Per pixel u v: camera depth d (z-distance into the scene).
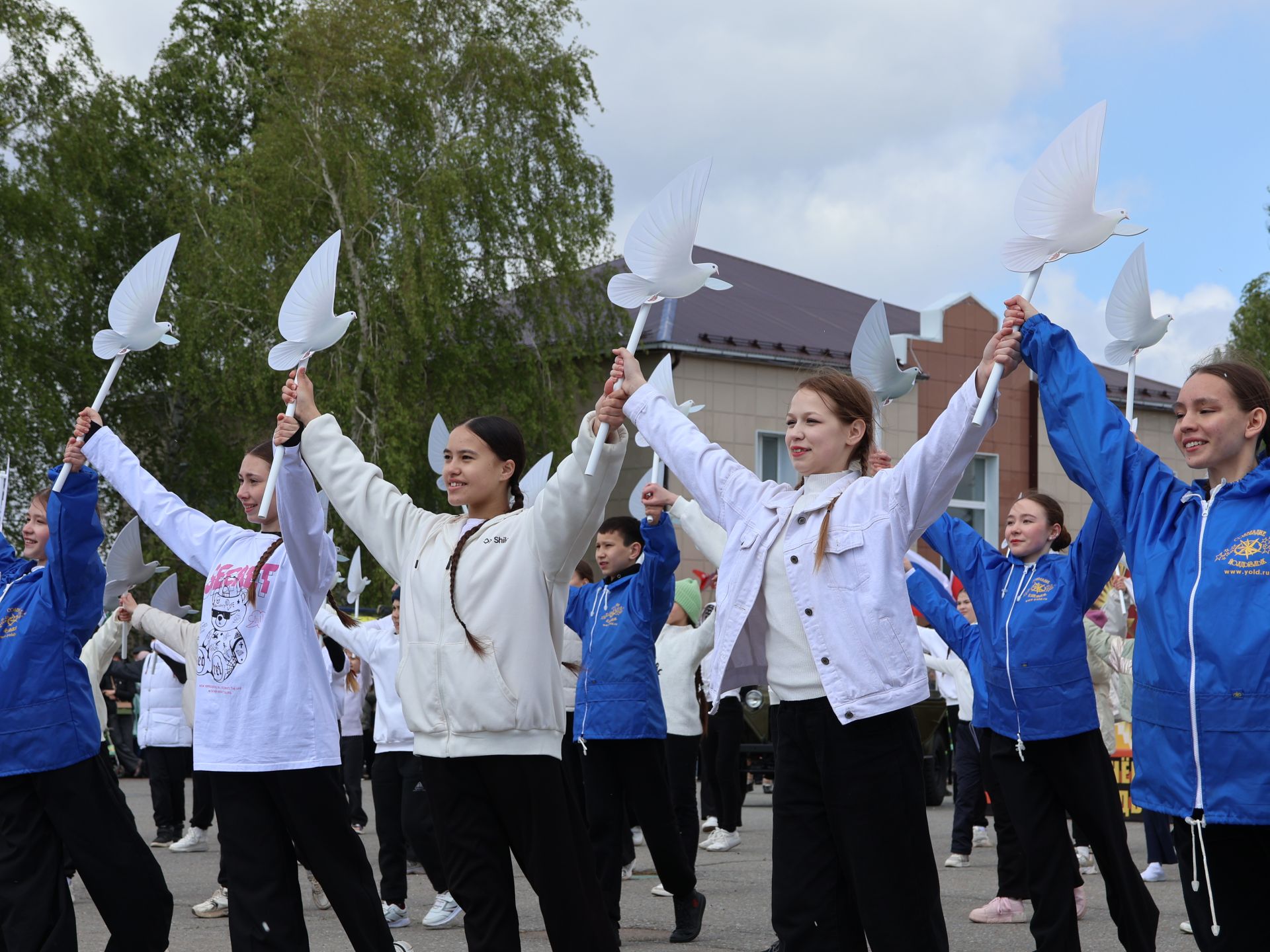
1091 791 5.09
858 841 3.57
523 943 6.19
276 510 4.82
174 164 25.70
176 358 24.84
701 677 10.37
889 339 4.57
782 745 3.75
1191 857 3.35
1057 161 3.58
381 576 21.05
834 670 3.60
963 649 5.66
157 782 10.62
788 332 26.17
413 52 23.98
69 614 4.60
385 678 7.03
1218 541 3.30
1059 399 3.60
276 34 28.48
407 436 21.28
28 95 26.50
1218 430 3.46
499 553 4.05
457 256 23.16
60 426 24.70
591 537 4.11
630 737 6.13
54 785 4.49
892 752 3.60
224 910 7.23
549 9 25.33
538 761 3.98
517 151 24.44
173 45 29.62
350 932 4.50
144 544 24.05
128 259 27.75
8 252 25.14
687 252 3.99
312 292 4.43
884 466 4.45
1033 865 5.16
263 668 4.50
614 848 6.23
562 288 24.11
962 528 5.61
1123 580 8.59
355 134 22.66
